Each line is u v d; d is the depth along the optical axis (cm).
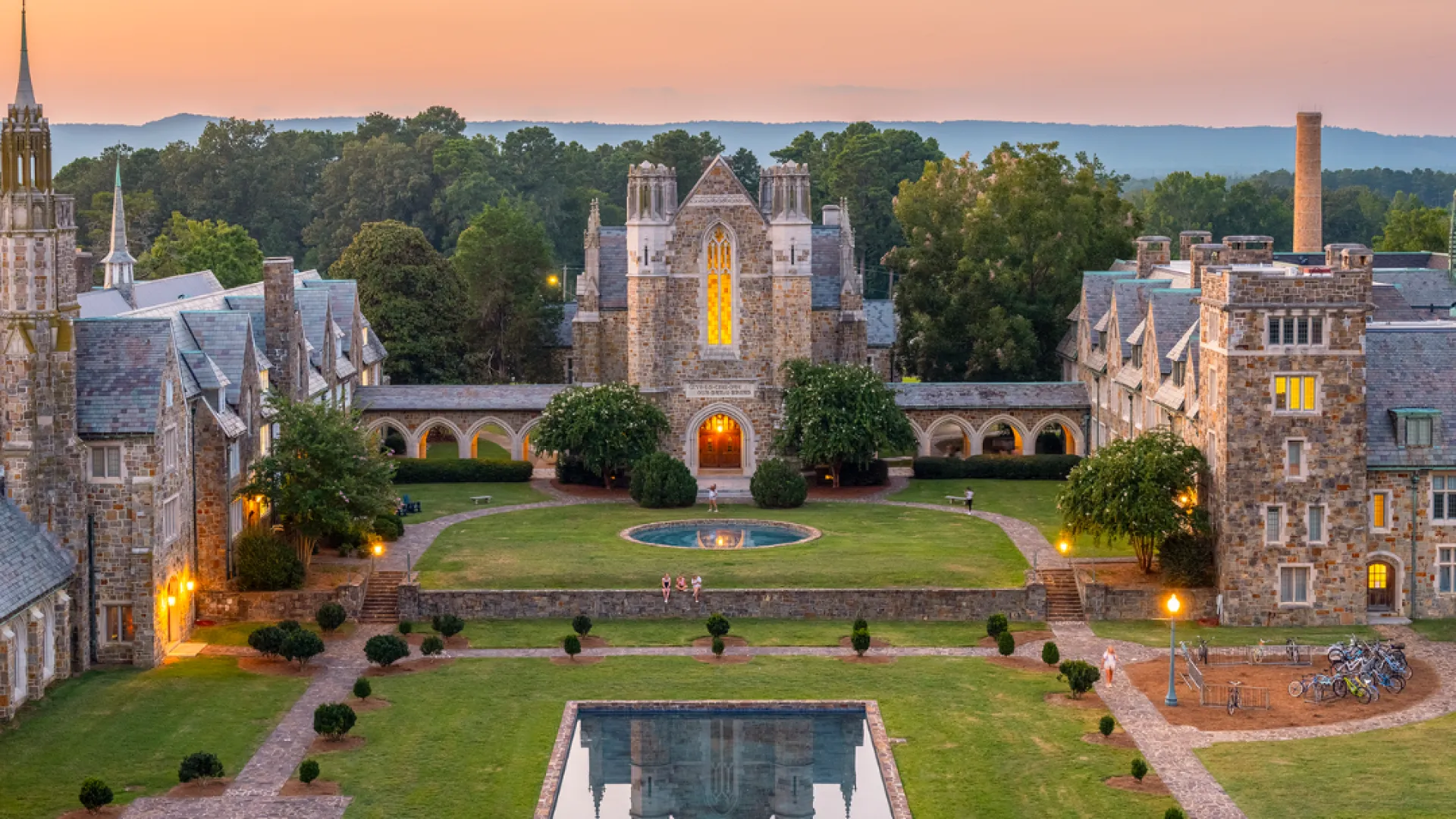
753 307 12294
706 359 12325
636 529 10481
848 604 8681
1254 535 8431
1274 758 6372
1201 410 8969
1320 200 15212
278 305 9975
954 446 14100
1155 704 7106
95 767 6225
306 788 6016
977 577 9000
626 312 12925
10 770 6172
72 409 7462
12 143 7275
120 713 6894
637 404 11938
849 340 12938
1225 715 6931
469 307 15038
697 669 7700
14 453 7325
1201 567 8662
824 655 7956
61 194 7494
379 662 7600
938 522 10675
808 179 12162
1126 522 8631
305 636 7594
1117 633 8338
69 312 7531
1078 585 8812
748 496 11775
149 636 7606
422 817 5734
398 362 14250
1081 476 8994
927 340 14425
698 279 12256
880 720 6869
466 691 7319
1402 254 15212
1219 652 7812
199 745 6506
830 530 10400
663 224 12162
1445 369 8725
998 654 7962
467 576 9056
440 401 12644
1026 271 14712
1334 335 8319
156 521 7650
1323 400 8350
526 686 7406
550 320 16062
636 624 8581
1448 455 8456
